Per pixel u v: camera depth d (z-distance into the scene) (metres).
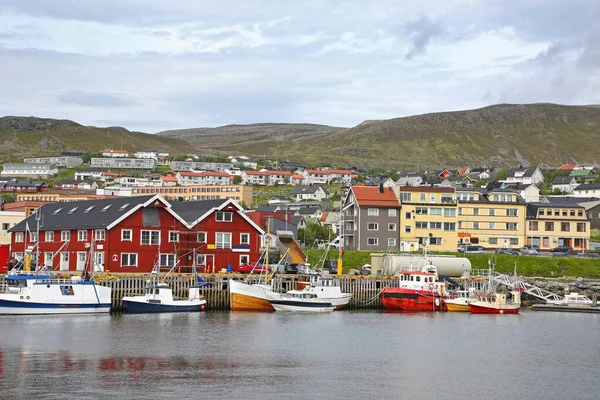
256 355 62.00
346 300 96.31
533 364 61.56
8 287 80.31
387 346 68.06
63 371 54.03
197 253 101.94
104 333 69.81
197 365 57.41
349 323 82.31
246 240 105.69
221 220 104.06
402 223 139.75
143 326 74.75
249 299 90.19
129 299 84.12
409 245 138.75
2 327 71.56
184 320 79.94
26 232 111.25
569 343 71.81
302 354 63.03
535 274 123.00
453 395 51.06
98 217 101.31
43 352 60.38
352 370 57.44
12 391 48.47
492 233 148.88
